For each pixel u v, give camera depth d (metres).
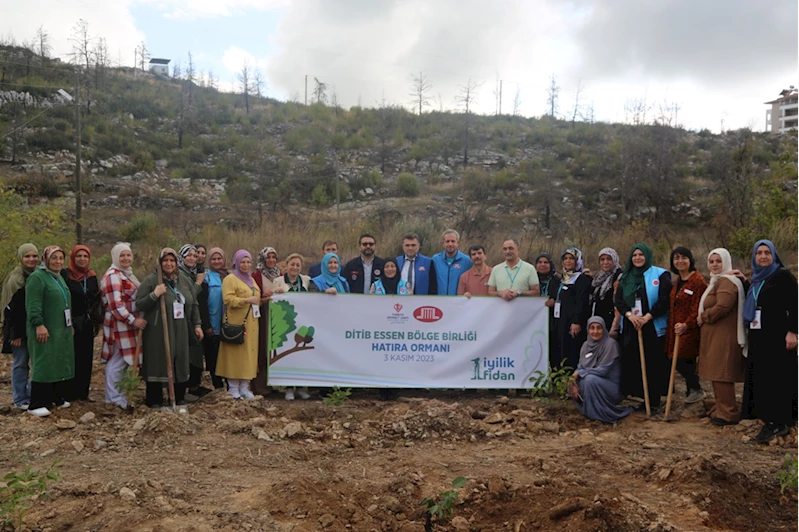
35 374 7.12
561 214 38.84
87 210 34.97
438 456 6.27
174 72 84.69
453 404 7.83
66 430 6.76
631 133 52.53
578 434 7.10
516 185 44.59
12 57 64.06
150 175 46.09
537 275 9.05
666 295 7.68
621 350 8.03
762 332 6.68
